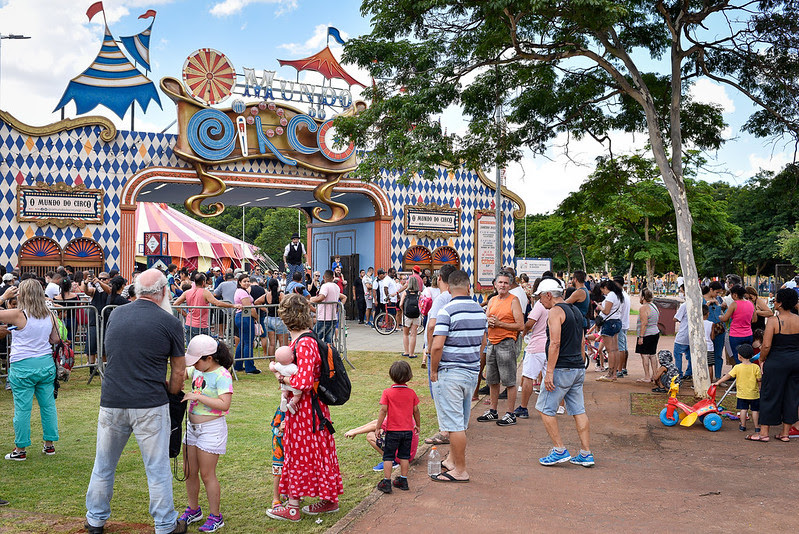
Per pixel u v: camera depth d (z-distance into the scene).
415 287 15.19
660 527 5.16
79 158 19.75
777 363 7.84
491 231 25.11
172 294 16.28
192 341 5.18
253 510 5.61
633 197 24.42
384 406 6.20
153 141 20.53
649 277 26.73
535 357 9.05
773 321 7.91
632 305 39.78
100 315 11.58
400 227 23.97
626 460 7.12
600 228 28.17
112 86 20.16
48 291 13.22
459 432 6.31
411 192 24.08
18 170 19.16
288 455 5.35
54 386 7.69
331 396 5.41
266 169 21.84
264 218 87.19
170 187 22.75
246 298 12.78
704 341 10.54
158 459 4.89
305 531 5.14
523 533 5.04
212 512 5.18
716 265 53.78
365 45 12.69
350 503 5.77
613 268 52.59
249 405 9.74
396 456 6.16
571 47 11.81
